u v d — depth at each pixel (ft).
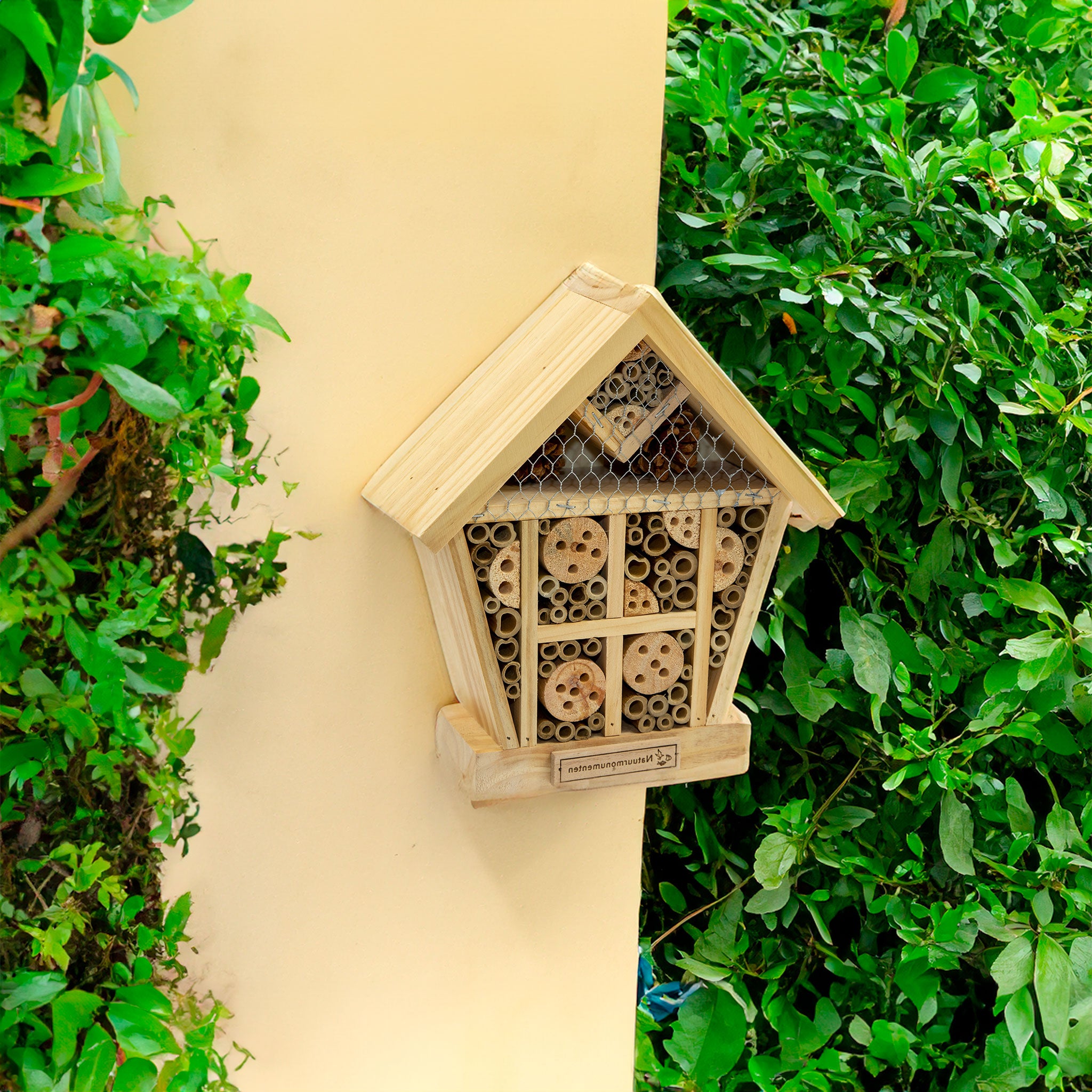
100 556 2.59
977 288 4.35
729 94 3.91
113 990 2.73
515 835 3.61
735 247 3.99
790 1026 4.29
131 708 2.64
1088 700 4.25
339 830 3.35
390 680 3.35
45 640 2.45
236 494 2.87
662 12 3.31
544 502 2.91
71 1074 2.46
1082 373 4.26
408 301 3.17
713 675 3.32
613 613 3.10
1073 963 4.17
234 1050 3.30
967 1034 4.63
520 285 3.30
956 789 4.26
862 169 4.08
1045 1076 4.19
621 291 2.88
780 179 4.12
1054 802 4.66
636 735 3.26
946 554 4.29
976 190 4.18
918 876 4.26
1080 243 4.50
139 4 2.26
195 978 3.22
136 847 2.81
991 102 4.52
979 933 4.42
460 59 3.07
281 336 2.88
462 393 3.19
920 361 4.08
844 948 4.62
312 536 2.94
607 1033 3.92
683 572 3.17
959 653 4.27
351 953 3.43
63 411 2.25
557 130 3.25
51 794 2.59
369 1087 3.54
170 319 2.34
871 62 4.33
